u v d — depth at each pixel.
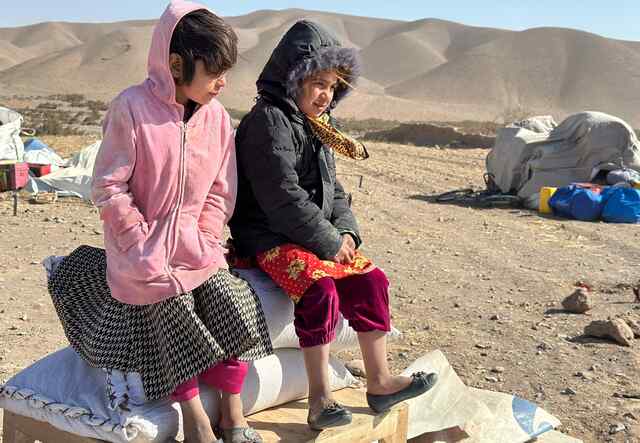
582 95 150.12
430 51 187.62
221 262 3.32
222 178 3.41
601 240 12.41
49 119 53.06
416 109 118.31
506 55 161.75
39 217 12.03
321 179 3.73
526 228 13.37
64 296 3.49
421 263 10.21
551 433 4.90
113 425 3.18
